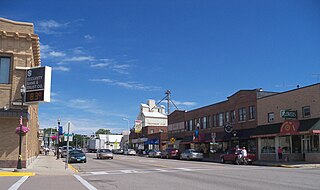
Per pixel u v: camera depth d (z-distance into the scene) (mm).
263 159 41250
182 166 31594
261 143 42094
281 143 38594
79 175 22250
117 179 19188
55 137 66688
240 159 34875
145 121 102000
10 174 21547
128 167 30625
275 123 39500
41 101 25016
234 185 15477
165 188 14734
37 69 25609
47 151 74562
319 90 33438
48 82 25391
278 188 14148
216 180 17891
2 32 25844
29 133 29797
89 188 14906
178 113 69375
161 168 28797
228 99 50719
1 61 26094
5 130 25469
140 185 16000
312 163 32594
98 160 46719
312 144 34156
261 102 42438
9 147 25391
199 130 59688
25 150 25719
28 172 22609
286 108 37844
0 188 14688
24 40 26562
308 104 34719
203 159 48656
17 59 26156
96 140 104812
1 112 24766
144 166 31953
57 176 21359
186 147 65375
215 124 54562
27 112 25594
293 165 30562
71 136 27672
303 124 34000
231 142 49062
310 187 14352
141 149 90312
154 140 81500
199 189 14273
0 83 25812
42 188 14758
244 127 45906
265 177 19172
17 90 25812
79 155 39125
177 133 69375
